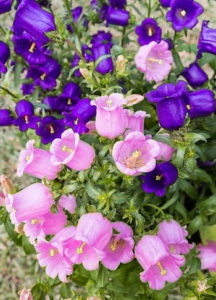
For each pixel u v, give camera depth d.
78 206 0.54
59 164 0.47
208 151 0.64
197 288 0.54
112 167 0.50
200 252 0.61
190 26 0.59
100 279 0.56
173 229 0.54
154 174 0.51
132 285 0.59
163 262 0.53
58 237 0.50
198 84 0.64
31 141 0.51
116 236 0.50
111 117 0.47
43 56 0.63
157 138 0.51
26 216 0.50
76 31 0.60
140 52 0.62
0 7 0.58
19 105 0.61
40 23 0.53
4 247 0.83
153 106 0.70
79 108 0.53
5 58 0.61
